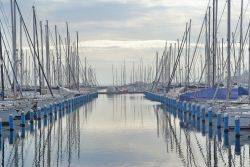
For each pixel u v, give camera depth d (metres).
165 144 28.38
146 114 53.28
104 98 104.81
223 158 23.66
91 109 63.28
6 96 45.06
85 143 28.86
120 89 149.50
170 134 33.56
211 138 31.22
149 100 92.69
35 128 38.09
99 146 27.48
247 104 37.09
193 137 31.80
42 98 49.56
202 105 42.47
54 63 78.56
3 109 37.59
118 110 60.75
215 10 50.88
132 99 98.25
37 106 45.12
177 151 25.70
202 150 26.12
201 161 22.80
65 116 50.97
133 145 27.86
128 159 23.09
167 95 71.69
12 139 31.31
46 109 46.47
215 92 44.38
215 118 39.91
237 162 22.61
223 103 39.22
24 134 33.97
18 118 39.53
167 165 21.67
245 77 63.06
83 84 122.88
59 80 80.62
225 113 32.78
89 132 34.91
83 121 44.47
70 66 91.81
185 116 49.75
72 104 68.12
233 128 33.88
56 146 27.91
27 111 42.38
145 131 35.53
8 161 23.27
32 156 24.61
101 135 32.91
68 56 88.19
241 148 26.80
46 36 66.25
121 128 37.78
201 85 70.06
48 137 32.16
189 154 24.75
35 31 55.75
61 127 38.84
